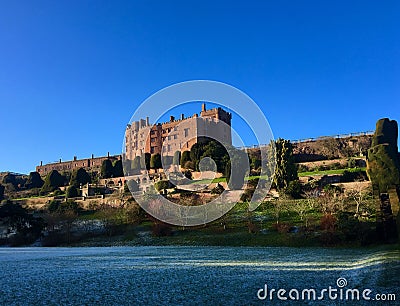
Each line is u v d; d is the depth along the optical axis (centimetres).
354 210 4447
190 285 1689
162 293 1516
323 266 2258
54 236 5138
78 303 1359
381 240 3716
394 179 4188
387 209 3756
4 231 5778
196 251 3525
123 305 1321
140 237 4834
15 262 2795
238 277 1897
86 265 2514
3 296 1495
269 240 4112
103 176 9994
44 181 11138
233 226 4806
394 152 4531
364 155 8156
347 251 3262
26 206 7569
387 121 6556
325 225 4075
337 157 9038
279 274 1975
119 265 2489
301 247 3775
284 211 5053
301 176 6825
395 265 2084
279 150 6197
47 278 1953
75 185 9156
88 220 5838
